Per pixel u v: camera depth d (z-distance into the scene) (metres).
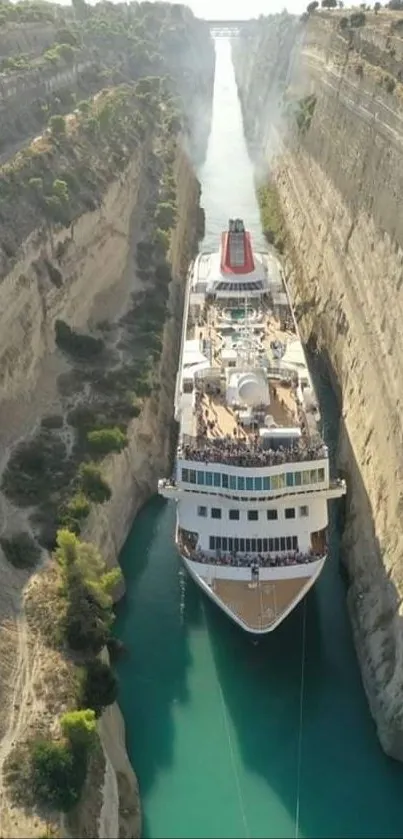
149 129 112.81
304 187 101.06
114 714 41.19
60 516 47.03
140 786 39.09
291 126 122.50
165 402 65.19
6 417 53.62
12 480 49.34
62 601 41.41
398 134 65.44
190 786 39.25
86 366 63.28
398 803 38.78
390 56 78.56
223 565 44.62
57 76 107.19
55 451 52.78
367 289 64.38
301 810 38.34
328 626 47.97
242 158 155.00
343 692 43.91
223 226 112.00
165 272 81.19
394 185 63.53
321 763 40.41
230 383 50.91
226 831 37.28
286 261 96.06
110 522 51.59
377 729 41.34
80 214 71.44
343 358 66.50
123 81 135.12
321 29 124.81
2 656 38.25
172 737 41.59
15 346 56.16
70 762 33.25
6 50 107.56
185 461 44.97
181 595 49.94
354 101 84.06
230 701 43.50
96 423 55.78
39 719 35.66
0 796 32.34
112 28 162.38
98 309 71.69
